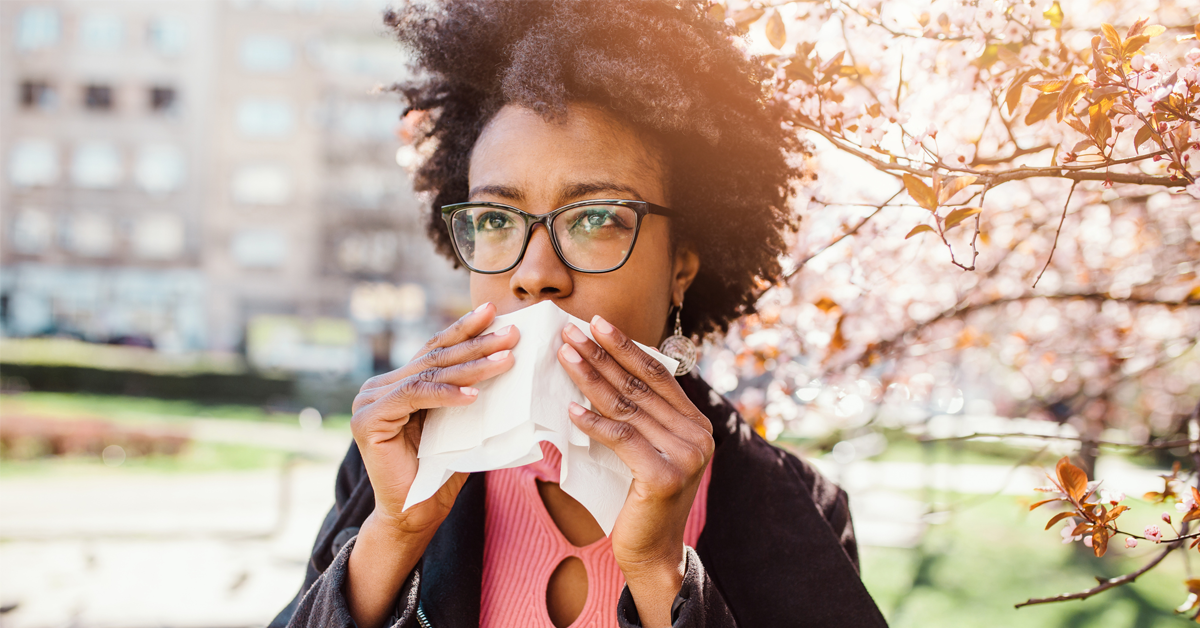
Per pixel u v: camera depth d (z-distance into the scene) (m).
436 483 1.00
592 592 1.21
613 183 1.13
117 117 34.97
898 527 6.60
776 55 1.44
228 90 34.28
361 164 33.97
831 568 1.26
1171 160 1.09
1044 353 2.91
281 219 34.03
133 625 4.84
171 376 21.44
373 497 1.34
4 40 34.81
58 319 34.88
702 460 1.01
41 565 6.05
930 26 1.47
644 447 0.99
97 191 34.88
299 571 6.00
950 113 1.59
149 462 10.96
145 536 6.94
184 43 34.97
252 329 34.22
